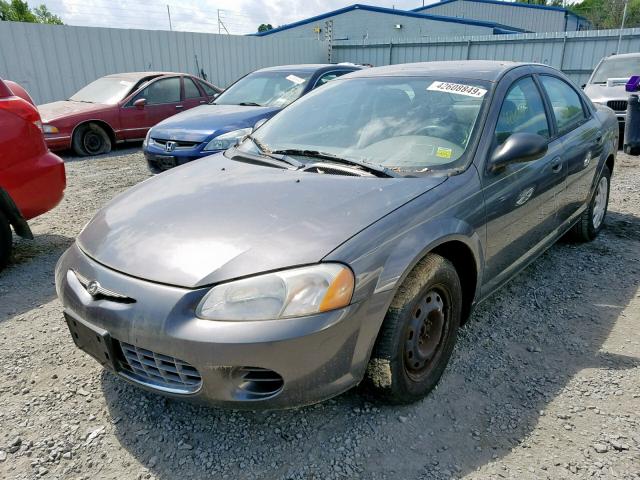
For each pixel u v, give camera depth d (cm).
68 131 888
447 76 314
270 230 206
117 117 942
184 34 1409
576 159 360
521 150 259
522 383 255
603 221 470
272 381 192
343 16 3078
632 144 847
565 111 375
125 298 198
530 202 301
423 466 203
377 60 2091
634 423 225
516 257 306
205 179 268
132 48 1298
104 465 205
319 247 195
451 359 276
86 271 216
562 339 296
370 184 241
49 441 218
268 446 214
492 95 289
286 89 712
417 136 279
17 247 457
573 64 1714
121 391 250
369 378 221
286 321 182
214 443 216
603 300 344
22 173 385
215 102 742
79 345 224
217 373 184
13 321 321
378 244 203
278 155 293
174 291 191
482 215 255
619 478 195
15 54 1105
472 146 266
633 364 270
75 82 1209
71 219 539
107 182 707
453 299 246
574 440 216
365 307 196
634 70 1031
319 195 231
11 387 254
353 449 212
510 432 221
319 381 192
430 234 221
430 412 234
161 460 207
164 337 187
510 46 1817
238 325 181
